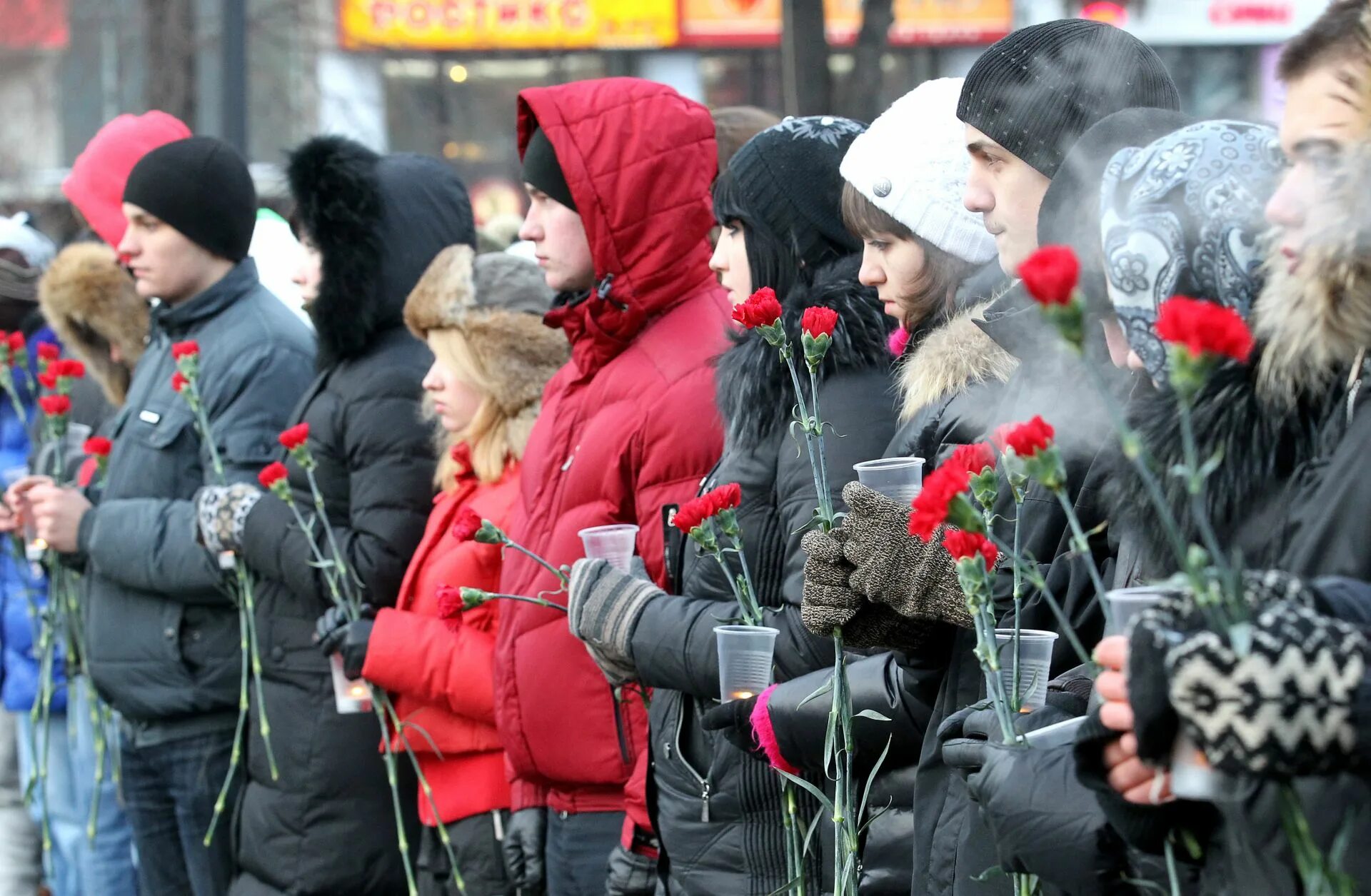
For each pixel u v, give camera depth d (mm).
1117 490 3424
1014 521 3906
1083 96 4082
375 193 7422
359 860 7449
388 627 6859
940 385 4258
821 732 4316
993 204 4191
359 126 28047
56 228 17172
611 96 6125
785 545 4781
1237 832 2762
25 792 9406
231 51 17328
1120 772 2906
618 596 5117
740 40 32031
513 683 6137
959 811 3854
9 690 9680
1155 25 26422
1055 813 3166
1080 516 3828
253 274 8516
